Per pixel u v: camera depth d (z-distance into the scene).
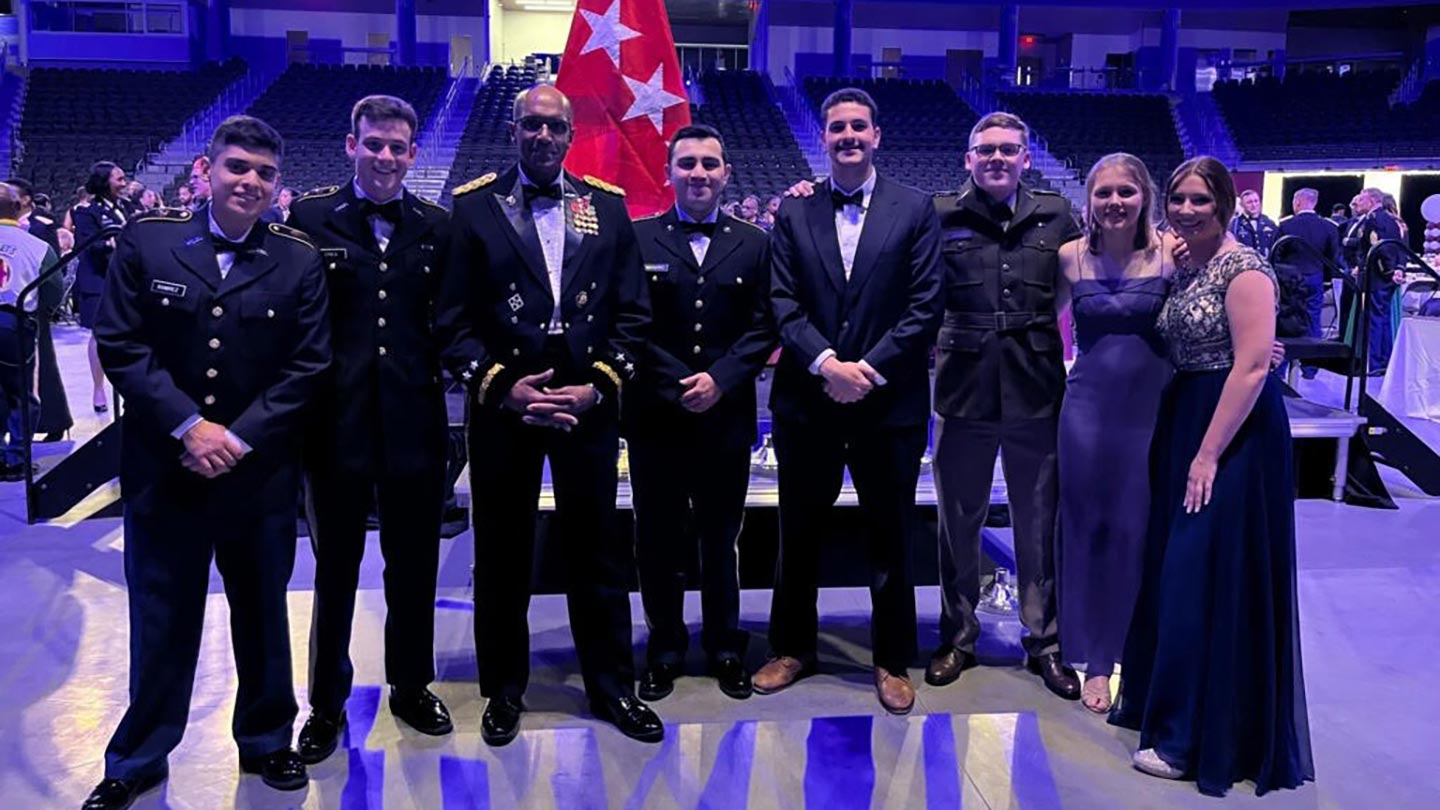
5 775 2.42
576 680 2.96
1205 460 2.39
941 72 23.86
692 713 2.74
